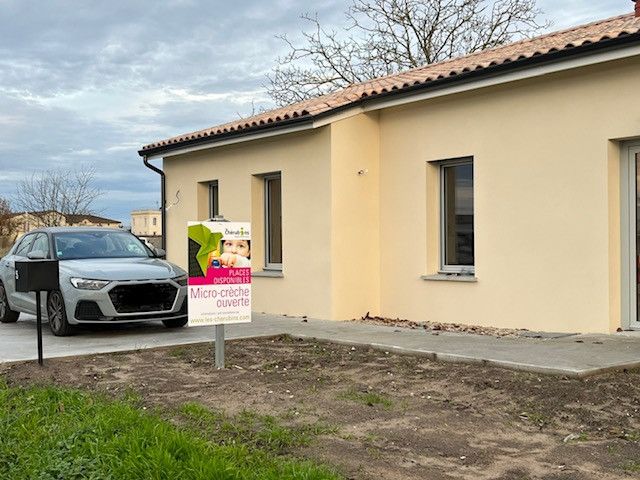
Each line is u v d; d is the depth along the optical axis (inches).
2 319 497.0
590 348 323.3
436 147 453.1
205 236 306.8
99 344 375.2
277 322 462.0
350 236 479.8
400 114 477.1
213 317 306.8
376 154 492.4
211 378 291.3
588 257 376.8
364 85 572.1
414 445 203.2
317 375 295.0
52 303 415.5
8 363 320.2
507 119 411.8
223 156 579.2
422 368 301.0
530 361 290.5
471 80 408.8
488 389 261.1
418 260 467.8
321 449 199.0
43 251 455.8
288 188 510.3
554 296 392.2
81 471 183.8
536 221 398.9
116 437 198.7
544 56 367.6
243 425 221.0
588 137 374.6
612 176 369.4
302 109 480.1
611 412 229.8
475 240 431.2
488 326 424.8
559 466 185.3
